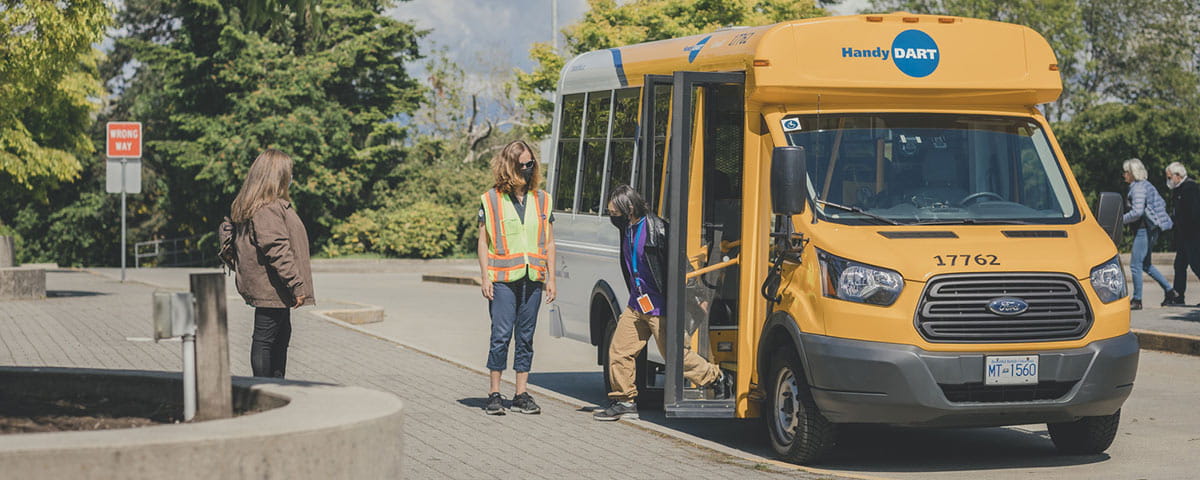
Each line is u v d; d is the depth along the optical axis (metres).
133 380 6.74
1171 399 11.67
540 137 35.50
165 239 46.91
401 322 19.56
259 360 9.03
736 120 9.62
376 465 5.38
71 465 4.63
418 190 43.06
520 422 9.77
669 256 9.27
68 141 28.67
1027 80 9.22
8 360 12.59
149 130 45.94
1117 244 9.05
